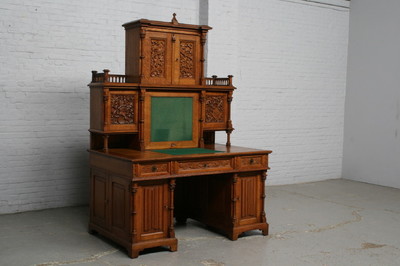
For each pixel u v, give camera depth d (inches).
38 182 245.3
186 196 230.2
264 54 317.1
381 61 333.7
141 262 172.9
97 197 202.2
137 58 201.6
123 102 198.4
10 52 233.6
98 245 191.3
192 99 214.1
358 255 185.5
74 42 250.2
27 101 239.6
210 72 286.7
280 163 331.0
